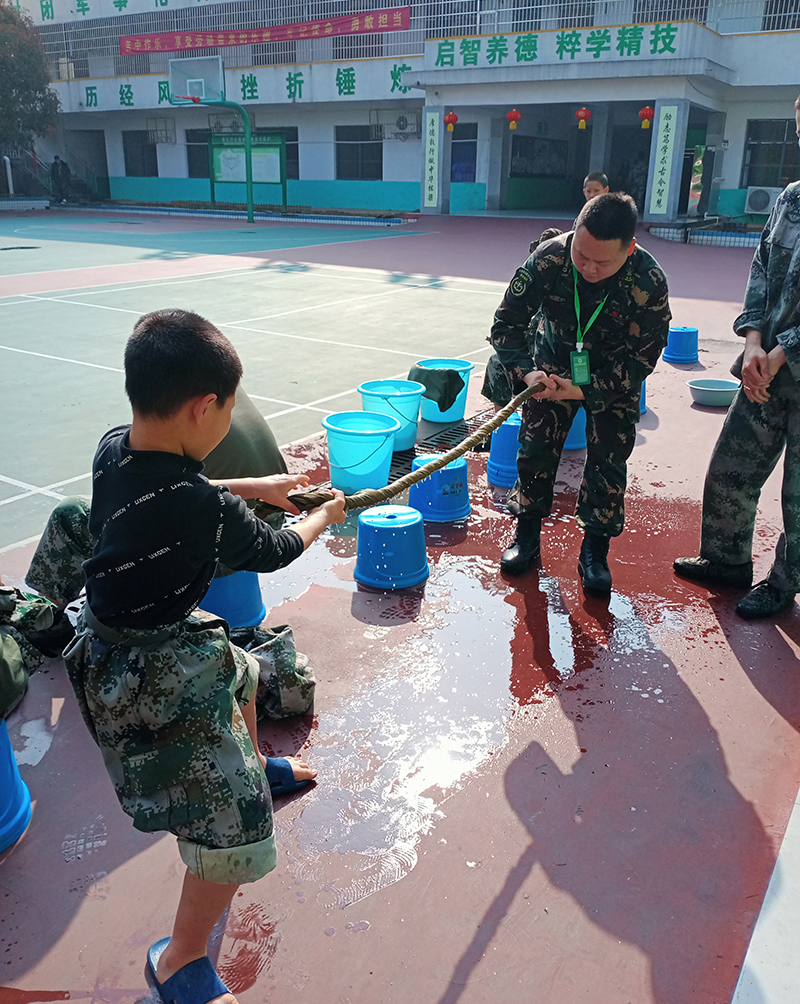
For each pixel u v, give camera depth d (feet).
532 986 5.90
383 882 6.76
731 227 70.95
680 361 25.48
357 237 67.51
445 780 7.91
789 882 6.59
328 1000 5.79
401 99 83.56
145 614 5.21
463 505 14.14
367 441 13.96
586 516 11.45
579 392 10.75
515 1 77.56
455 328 29.76
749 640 10.44
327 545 13.08
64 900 6.62
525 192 96.22
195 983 5.60
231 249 57.26
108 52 104.17
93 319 30.53
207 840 5.32
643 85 68.13
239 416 9.83
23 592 10.00
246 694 6.05
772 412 10.42
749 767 8.16
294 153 97.71
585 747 8.40
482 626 10.68
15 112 95.81
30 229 74.02
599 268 9.58
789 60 68.49
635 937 6.29
